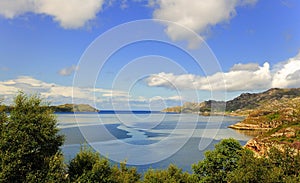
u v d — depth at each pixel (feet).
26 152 60.59
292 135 177.88
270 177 87.66
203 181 114.42
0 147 59.93
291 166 98.53
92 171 70.95
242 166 99.96
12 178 58.23
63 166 67.67
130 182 96.94
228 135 280.10
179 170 105.60
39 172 61.72
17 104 66.33
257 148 176.76
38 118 66.44
